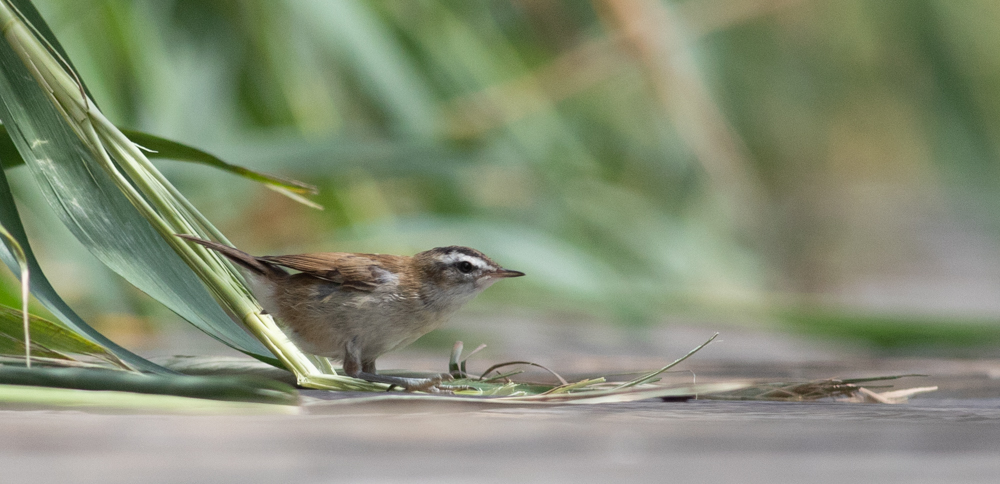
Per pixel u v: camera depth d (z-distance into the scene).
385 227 13.42
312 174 13.14
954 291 19.73
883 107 24.64
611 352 10.19
